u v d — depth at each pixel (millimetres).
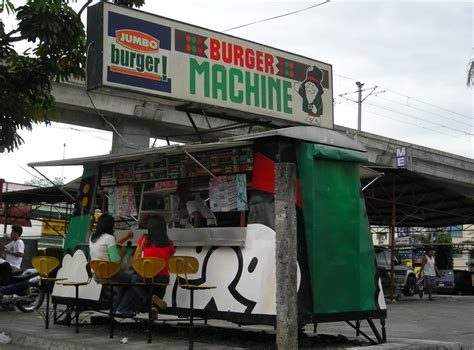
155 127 24000
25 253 16531
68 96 20609
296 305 6746
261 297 7133
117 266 7973
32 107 11477
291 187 6895
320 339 8250
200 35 9516
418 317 13828
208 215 8703
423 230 35375
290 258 6754
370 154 31078
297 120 10648
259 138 7316
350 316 7523
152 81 8898
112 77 8492
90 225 9664
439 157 34906
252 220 7414
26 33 10578
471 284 29609
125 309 8102
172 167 8773
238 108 9797
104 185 9836
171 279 8195
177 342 7793
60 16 10891
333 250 7469
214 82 9594
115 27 8617
